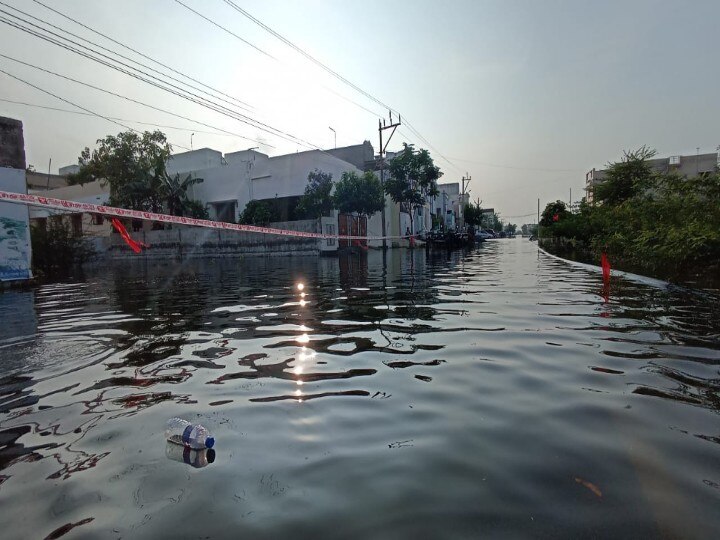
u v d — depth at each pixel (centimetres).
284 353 411
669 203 1147
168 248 2972
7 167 1241
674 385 303
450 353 391
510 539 155
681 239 884
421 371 344
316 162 2944
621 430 237
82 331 548
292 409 277
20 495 192
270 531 162
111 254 3192
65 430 258
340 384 320
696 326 477
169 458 220
